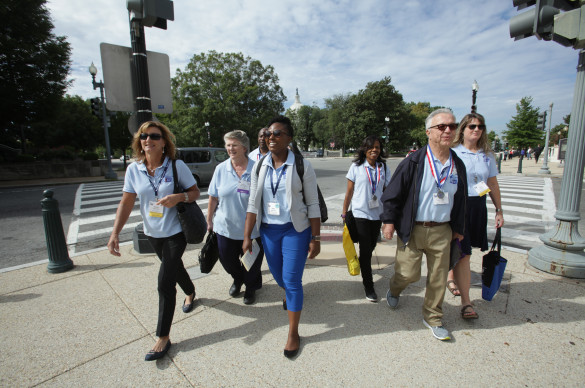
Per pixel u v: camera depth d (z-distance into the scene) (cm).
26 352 229
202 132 3064
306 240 231
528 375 199
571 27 284
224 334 249
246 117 3288
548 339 235
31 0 1472
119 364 216
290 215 224
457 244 247
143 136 230
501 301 292
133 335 249
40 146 2873
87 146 3034
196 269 384
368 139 305
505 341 234
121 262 408
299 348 229
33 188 1352
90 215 766
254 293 301
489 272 272
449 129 222
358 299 304
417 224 242
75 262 410
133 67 396
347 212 313
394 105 4650
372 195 303
